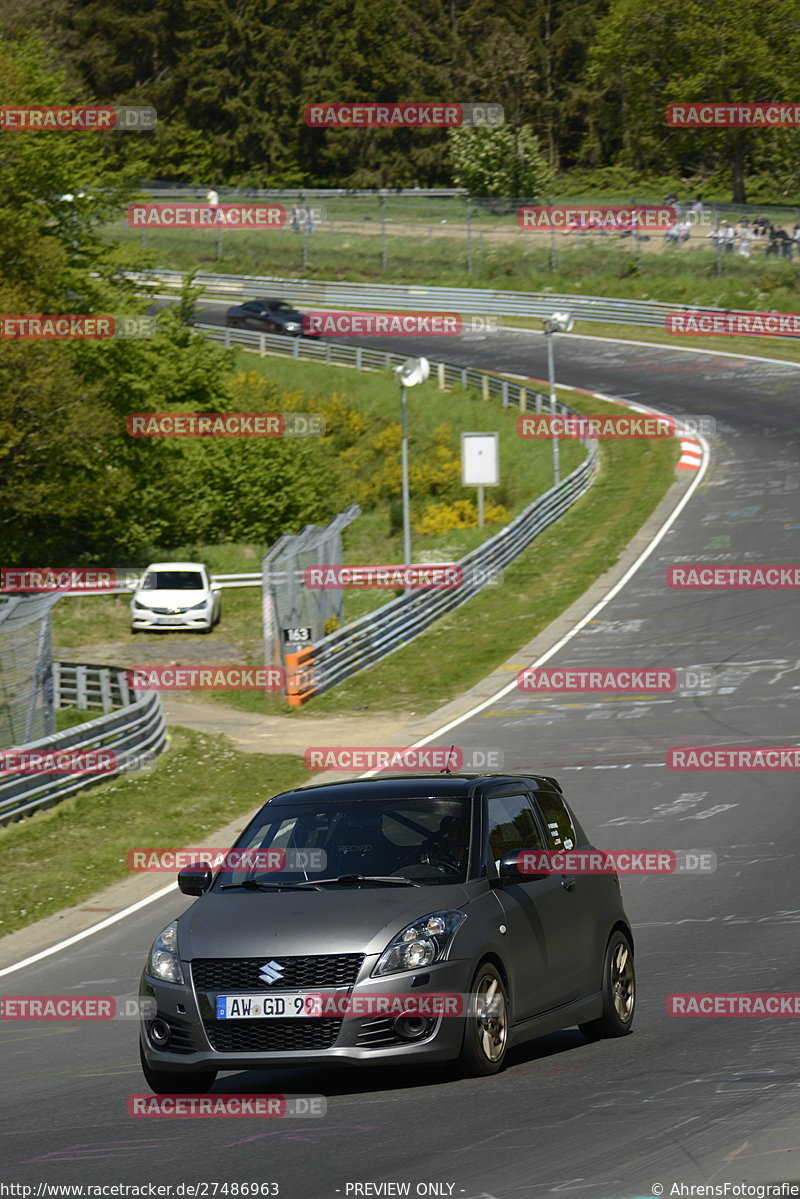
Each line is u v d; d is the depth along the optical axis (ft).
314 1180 44.93
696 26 613.11
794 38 607.37
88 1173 47.75
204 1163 47.93
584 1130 48.85
